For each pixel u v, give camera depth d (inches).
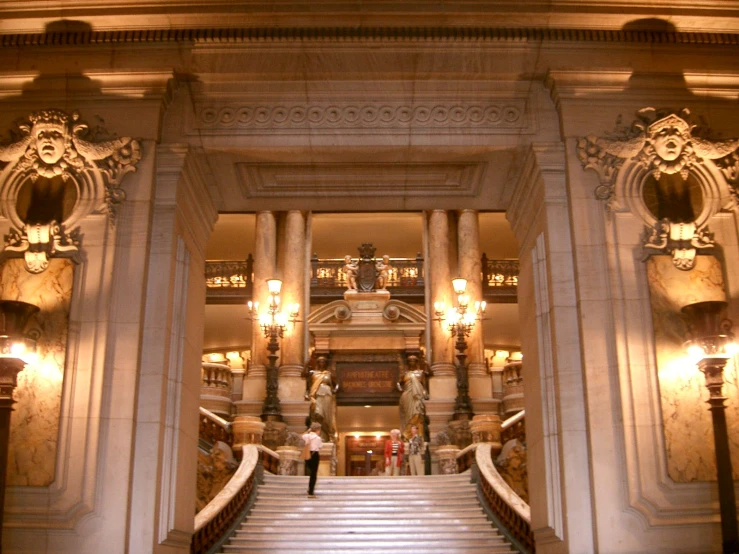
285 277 826.8
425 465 665.6
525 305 293.1
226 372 799.1
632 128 257.6
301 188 304.8
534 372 271.6
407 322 829.8
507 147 265.9
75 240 246.1
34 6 258.5
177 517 252.8
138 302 242.1
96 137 255.6
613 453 230.4
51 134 252.7
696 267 246.5
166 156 260.5
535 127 265.3
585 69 261.6
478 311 795.4
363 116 268.1
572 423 237.0
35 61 260.8
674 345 239.0
